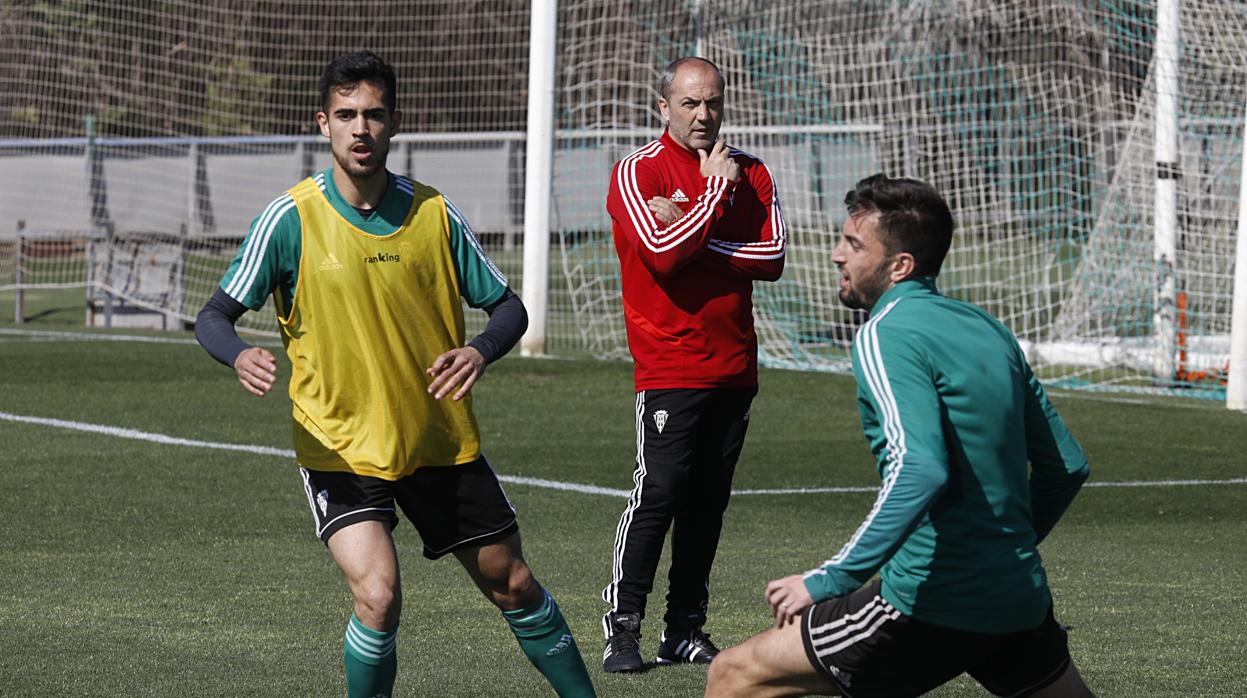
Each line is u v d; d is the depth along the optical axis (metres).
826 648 8.75
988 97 41.75
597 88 43.50
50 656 12.98
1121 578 16.83
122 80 64.81
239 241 55.03
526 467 23.67
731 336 13.78
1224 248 36.38
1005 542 8.49
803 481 23.03
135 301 44.84
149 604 15.05
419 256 10.59
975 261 42.16
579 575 16.72
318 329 10.49
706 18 41.22
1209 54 34.38
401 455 10.45
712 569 17.22
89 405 29.19
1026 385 8.88
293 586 15.95
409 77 61.88
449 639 13.86
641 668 13.27
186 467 23.14
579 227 43.94
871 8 42.31
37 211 55.00
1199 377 34.62
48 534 18.47
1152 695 12.11
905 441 8.09
